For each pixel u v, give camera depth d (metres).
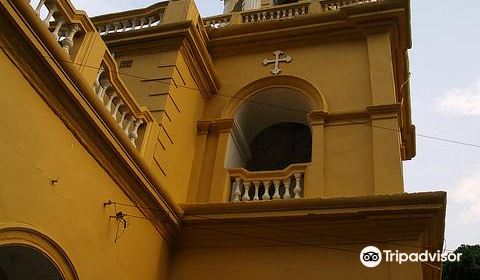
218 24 13.84
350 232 8.57
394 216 8.26
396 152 9.47
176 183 10.02
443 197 8.12
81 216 6.97
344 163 9.83
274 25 12.49
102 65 8.04
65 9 7.44
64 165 6.73
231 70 12.45
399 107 10.17
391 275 7.96
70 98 6.79
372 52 11.27
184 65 11.15
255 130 13.02
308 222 8.79
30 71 6.24
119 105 8.48
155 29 11.30
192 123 11.19
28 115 6.19
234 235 9.17
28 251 6.29
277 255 8.80
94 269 7.11
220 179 10.39
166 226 9.09
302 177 9.96
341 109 10.71
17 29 6.01
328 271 8.37
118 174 7.83
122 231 7.82
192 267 9.12
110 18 12.63
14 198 5.88
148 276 8.43
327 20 12.13
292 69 11.90
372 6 11.67
